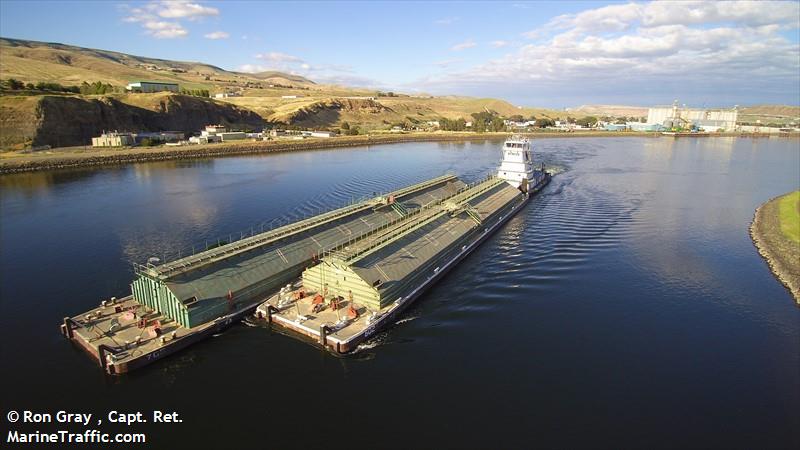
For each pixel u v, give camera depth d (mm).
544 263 63125
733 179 135875
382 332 44250
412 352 41188
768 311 50594
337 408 33938
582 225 82750
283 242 55781
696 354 41875
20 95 182500
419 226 61406
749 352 42344
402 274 50531
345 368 38625
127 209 91812
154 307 44719
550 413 33688
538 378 37844
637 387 36938
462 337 43875
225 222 82625
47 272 59188
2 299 51188
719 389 36906
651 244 72125
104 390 35625
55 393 35250
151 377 37156
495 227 78562
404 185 117875
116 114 195250
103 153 155500
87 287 54438
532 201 104000
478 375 38062
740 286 57125
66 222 82438
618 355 41375
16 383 36375
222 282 45781
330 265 47938
